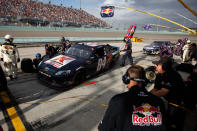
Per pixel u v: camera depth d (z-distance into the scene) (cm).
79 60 453
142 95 120
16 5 3362
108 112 119
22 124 246
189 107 204
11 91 361
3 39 1123
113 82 478
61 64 412
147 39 2670
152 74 472
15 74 438
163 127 112
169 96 207
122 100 117
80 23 4341
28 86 397
